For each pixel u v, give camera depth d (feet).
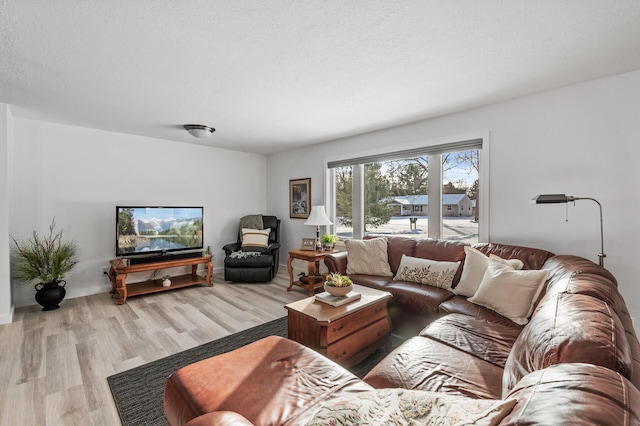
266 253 15.25
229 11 5.12
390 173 13.20
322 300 7.44
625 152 7.59
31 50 6.39
